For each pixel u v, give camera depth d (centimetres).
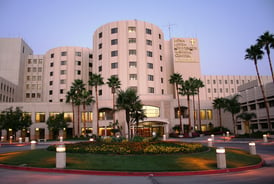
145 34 6838
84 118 6088
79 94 6075
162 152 1593
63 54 8000
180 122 5794
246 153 1841
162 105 6103
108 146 1714
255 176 1036
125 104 2709
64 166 1213
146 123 5750
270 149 2316
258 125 5316
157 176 1063
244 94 5900
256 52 4559
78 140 4962
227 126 6731
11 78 7919
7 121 4797
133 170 1134
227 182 909
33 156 1580
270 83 4959
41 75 8531
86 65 8175
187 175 1088
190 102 6781
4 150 2698
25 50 8656
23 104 6525
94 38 7262
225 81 10194
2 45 8100
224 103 5956
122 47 6631
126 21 6812
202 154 1592
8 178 988
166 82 7762
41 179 966
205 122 6988
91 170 1138
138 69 6512
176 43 7938
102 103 6122
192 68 7819
